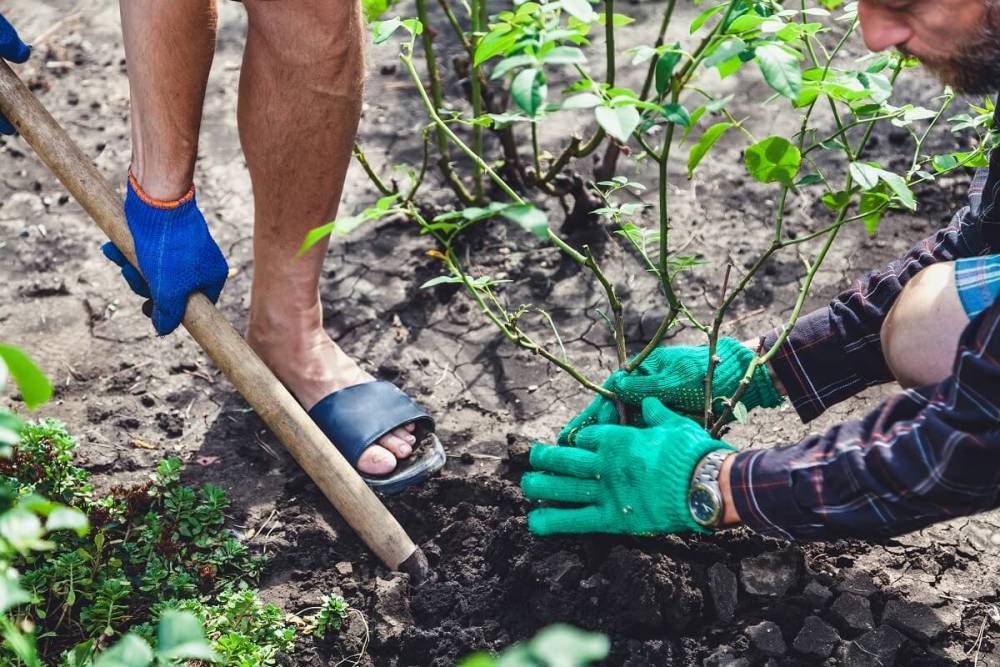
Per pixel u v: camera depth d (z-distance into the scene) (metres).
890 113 1.63
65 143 1.96
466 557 1.94
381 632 1.82
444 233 2.66
